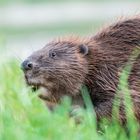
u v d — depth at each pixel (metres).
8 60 15.86
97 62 12.55
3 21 45.50
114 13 45.62
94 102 12.41
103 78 12.45
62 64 12.32
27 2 51.12
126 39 12.74
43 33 36.00
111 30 12.95
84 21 41.56
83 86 12.45
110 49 12.72
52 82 12.28
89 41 12.90
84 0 50.94
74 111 11.71
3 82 15.20
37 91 12.21
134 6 46.53
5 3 50.38
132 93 12.16
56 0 51.19
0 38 17.31
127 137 11.52
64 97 12.38
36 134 9.81
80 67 12.43
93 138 10.01
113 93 12.31
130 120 10.91
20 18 46.69
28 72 12.12
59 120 10.37
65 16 46.56
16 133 9.65
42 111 12.80
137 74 12.35
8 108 12.40
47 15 47.34
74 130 10.26
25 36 34.88
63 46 12.55
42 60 12.24
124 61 12.55
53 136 9.68
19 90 14.03
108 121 12.05
